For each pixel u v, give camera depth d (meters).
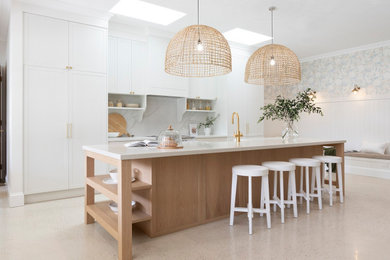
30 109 3.74
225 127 5.93
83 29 4.14
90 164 3.01
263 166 2.98
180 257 2.18
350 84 6.30
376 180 5.18
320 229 2.76
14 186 3.61
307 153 4.06
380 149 5.64
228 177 3.13
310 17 4.46
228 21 4.64
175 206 2.71
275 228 2.79
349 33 5.23
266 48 3.58
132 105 5.09
